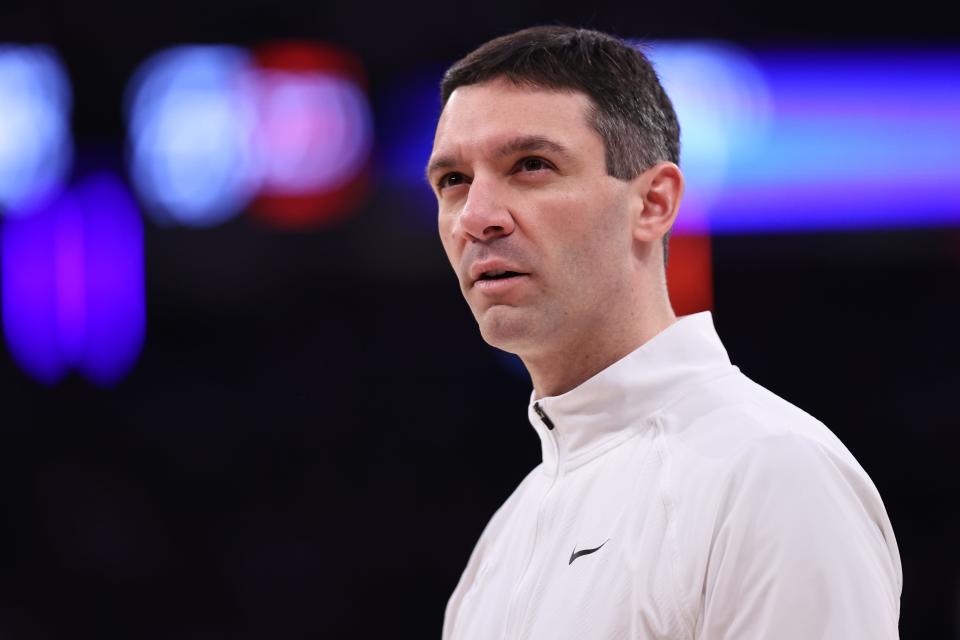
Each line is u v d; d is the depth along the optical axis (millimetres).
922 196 24062
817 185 24078
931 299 26859
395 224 24641
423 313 27312
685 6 24250
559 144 5254
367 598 26328
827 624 4230
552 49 5457
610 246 5363
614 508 5082
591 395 5430
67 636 25391
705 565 4555
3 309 25547
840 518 4441
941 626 24688
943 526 25812
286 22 24781
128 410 26641
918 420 26750
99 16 24922
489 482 27078
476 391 27453
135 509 26531
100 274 25484
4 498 26000
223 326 26719
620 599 4734
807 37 24094
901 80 24062
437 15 24828
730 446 4785
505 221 5246
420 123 24781
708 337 5500
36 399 26141
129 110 24922
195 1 24906
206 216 24812
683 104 24109
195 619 25906
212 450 27000
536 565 5289
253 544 26688
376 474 27125
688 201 24078
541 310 5305
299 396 26828
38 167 25297
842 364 27062
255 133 24609
